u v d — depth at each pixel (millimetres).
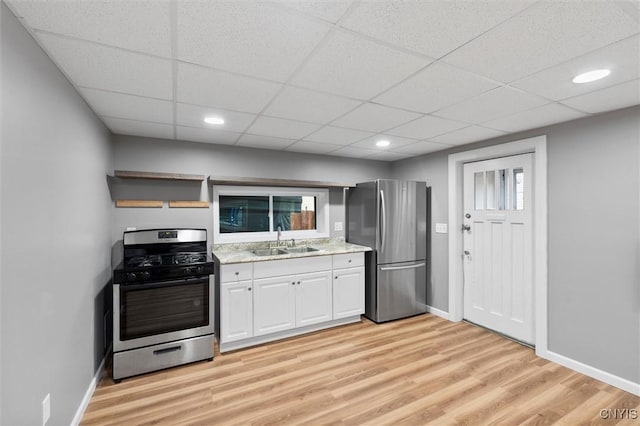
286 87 1865
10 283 1105
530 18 1192
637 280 2162
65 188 1634
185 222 3240
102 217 2482
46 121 1410
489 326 3352
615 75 1692
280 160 3760
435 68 1626
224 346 2873
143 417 1929
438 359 2705
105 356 2549
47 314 1403
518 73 1678
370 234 3715
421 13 1165
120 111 2246
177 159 3193
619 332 2252
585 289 2441
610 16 1172
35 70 1308
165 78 1722
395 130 2838
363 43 1384
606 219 2314
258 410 2010
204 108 2221
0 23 1049
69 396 1696
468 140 3232
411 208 3764
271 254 3477
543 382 2338
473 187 3504
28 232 1236
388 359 2709
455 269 3590
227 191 3473
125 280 2342
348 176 4234
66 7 1107
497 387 2277
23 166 1202
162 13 1155
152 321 2447
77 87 1803
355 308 3586
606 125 2311
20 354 1172
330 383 2330
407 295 3752
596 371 2371
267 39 1350
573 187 2508
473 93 1961
